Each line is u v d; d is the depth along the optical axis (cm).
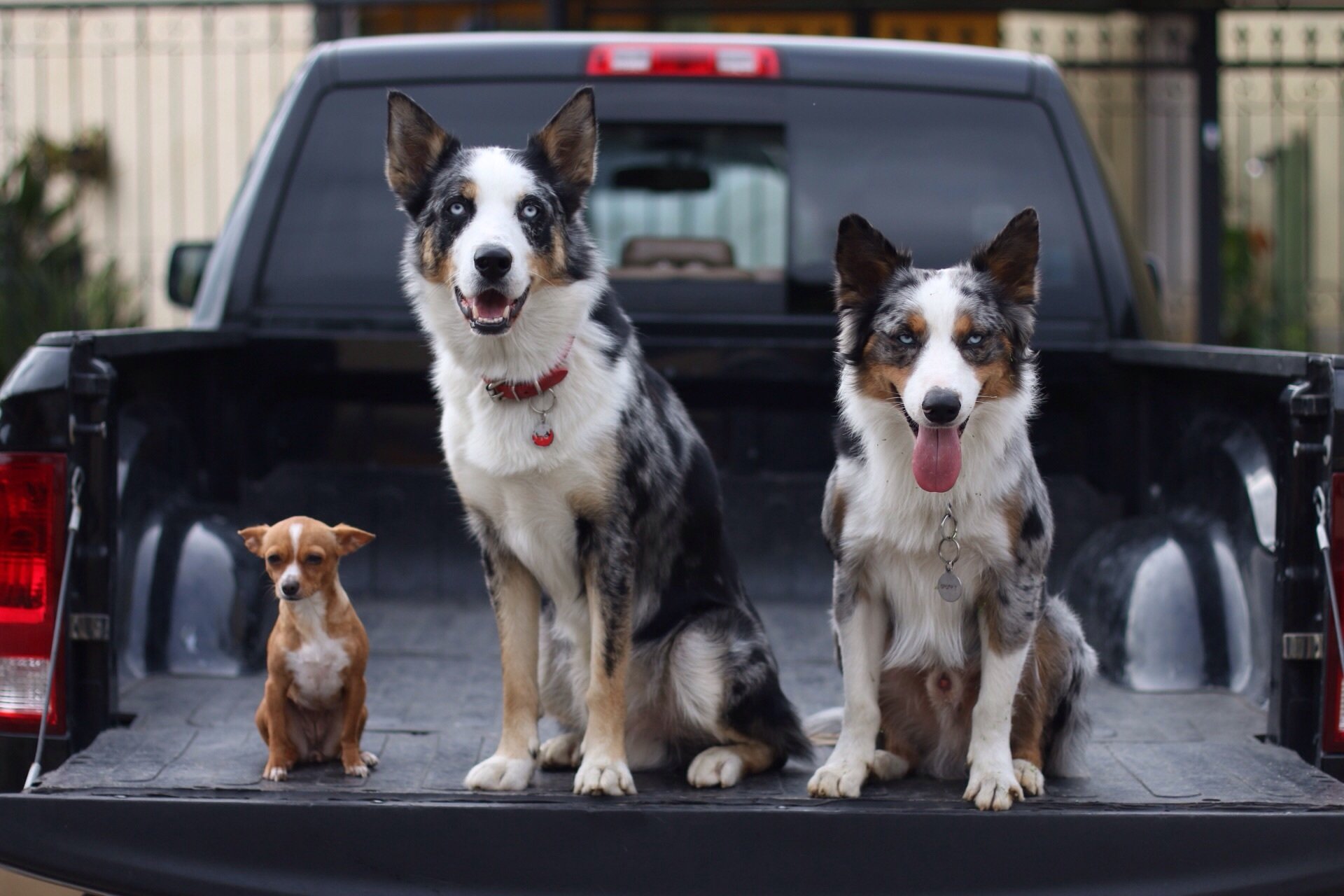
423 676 361
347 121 419
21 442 281
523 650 310
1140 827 248
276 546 279
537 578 319
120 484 323
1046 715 301
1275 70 963
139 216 1098
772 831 250
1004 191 425
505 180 301
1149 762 286
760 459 421
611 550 304
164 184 1106
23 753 284
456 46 425
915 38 1027
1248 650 329
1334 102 1217
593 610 305
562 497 305
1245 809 251
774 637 399
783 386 419
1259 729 306
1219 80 946
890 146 428
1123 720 316
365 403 414
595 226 434
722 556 337
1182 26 952
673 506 322
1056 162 423
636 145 430
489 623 406
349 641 284
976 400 283
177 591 345
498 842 250
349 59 422
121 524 328
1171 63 945
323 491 414
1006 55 432
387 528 416
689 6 924
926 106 427
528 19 1041
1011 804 258
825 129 427
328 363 409
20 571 281
